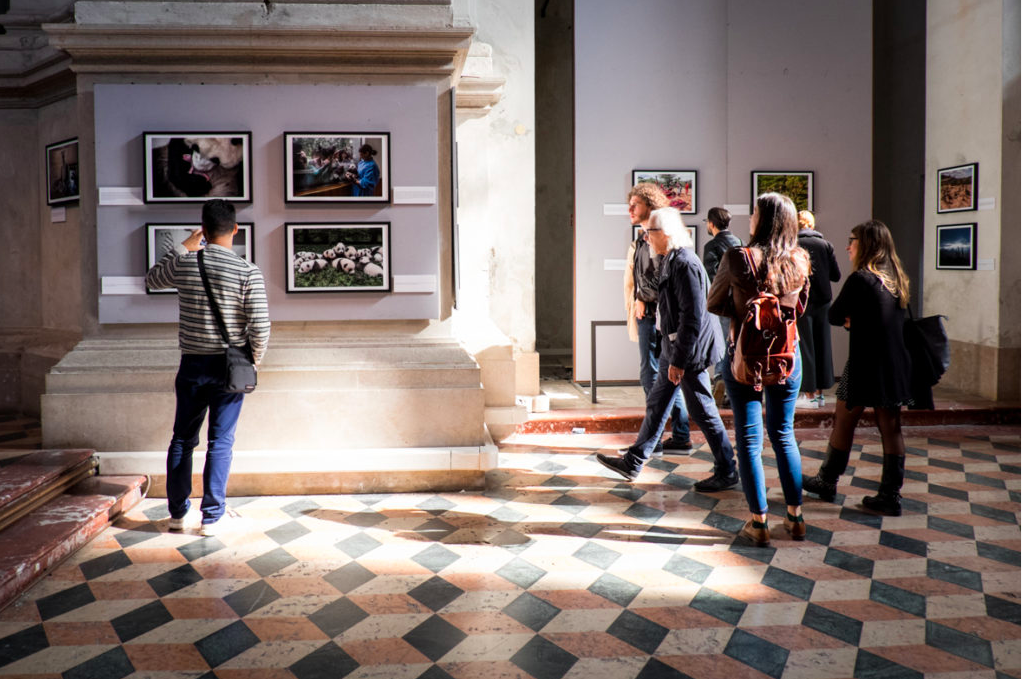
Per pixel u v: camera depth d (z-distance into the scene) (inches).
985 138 294.0
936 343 178.2
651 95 330.6
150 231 195.5
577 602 135.7
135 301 197.2
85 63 194.4
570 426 265.0
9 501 158.7
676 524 175.3
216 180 195.6
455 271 207.5
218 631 124.8
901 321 178.1
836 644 120.6
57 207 246.5
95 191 199.0
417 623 127.8
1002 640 121.8
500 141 287.7
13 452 195.0
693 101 332.8
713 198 335.6
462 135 262.5
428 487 201.5
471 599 136.8
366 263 201.6
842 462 187.8
